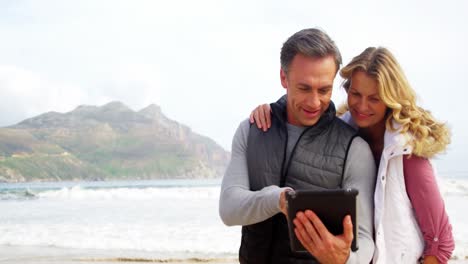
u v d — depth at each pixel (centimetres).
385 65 255
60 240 1002
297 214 196
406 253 253
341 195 193
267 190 226
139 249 892
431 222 253
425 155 255
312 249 198
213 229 1113
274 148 248
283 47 241
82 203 2038
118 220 1338
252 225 250
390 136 256
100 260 796
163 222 1269
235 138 267
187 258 799
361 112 265
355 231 197
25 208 1833
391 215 256
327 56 228
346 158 245
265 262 250
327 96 234
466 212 1398
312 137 244
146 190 2469
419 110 263
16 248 924
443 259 253
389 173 259
